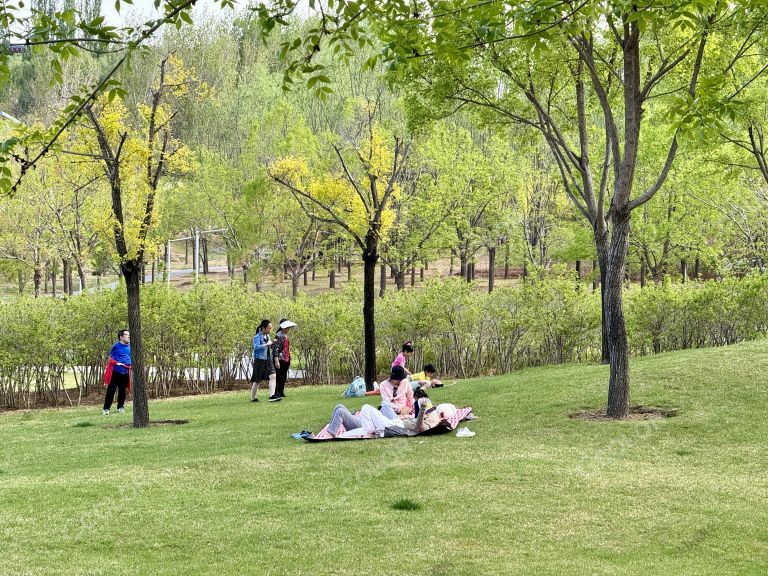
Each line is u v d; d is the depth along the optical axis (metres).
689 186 36.31
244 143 57.16
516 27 6.79
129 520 7.06
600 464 9.38
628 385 12.61
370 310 19.53
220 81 65.44
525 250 48.62
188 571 5.66
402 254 44.09
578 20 7.60
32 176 36.44
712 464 9.48
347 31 6.59
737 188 35.44
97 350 21.70
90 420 16.20
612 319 12.77
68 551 6.21
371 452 10.19
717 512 7.28
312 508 7.43
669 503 7.59
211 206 53.38
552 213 50.53
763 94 21.06
